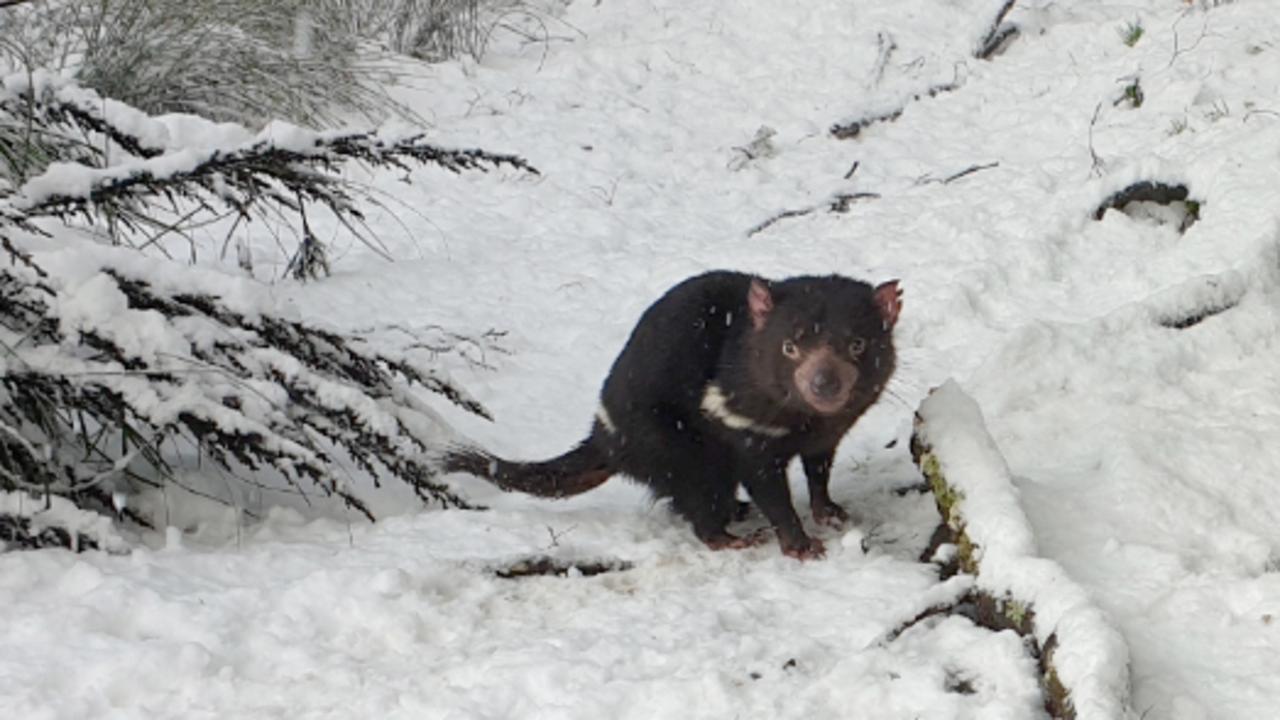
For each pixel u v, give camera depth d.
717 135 11.61
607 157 11.07
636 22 13.53
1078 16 12.38
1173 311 6.68
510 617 4.98
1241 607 4.41
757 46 12.86
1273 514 5.19
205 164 5.81
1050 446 5.77
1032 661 4.21
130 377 5.45
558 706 4.21
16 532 5.30
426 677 4.47
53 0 10.59
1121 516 5.10
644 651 4.53
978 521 4.71
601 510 6.06
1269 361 6.36
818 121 11.50
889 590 4.98
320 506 6.11
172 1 10.85
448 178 10.66
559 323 8.41
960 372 7.27
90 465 5.80
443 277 9.00
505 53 13.20
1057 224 8.49
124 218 6.76
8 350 5.41
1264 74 9.80
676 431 5.62
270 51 11.34
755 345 5.40
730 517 5.82
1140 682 4.10
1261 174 8.18
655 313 5.75
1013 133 10.62
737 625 4.79
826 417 5.44
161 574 5.13
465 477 6.46
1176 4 12.06
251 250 9.27
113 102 5.97
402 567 5.22
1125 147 9.57
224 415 5.50
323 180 6.27
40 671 4.45
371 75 12.12
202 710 4.34
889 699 4.18
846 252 8.97
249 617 4.88
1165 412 5.89
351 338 6.04
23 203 5.53
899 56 12.24
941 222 9.02
